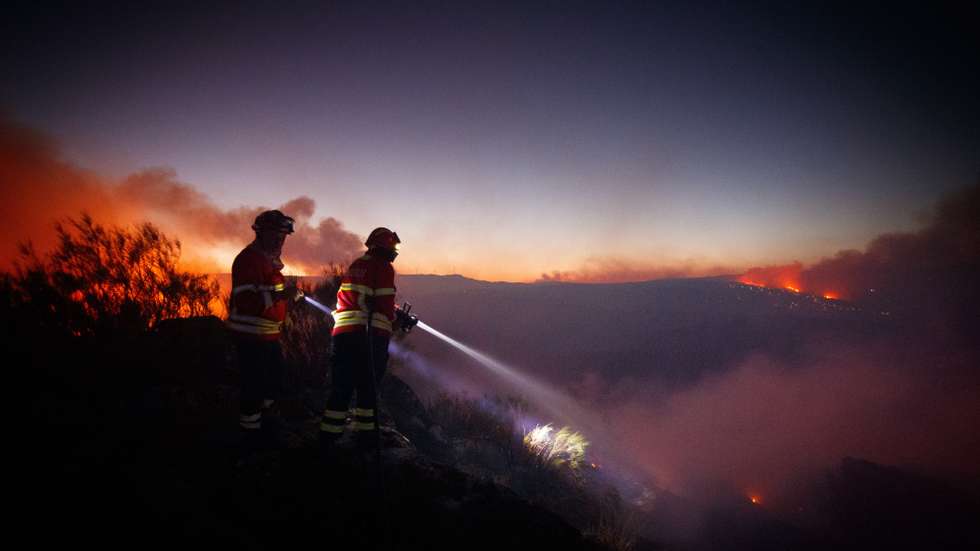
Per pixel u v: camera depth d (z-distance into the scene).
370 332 3.43
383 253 3.57
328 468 3.26
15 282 4.57
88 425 3.32
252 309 3.20
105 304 4.89
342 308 3.53
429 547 2.67
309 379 5.31
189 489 2.78
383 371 3.59
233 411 3.98
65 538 2.21
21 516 2.29
